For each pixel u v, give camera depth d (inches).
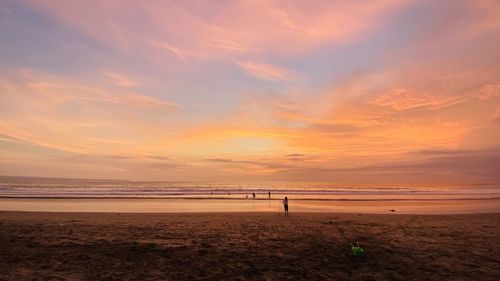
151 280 319.0
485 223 760.3
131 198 1809.8
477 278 332.5
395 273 349.7
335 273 349.4
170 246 472.4
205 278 328.5
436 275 342.3
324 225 705.6
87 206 1337.4
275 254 432.1
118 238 527.2
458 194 2586.1
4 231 568.4
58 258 394.0
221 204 1481.3
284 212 1075.9
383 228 664.4
